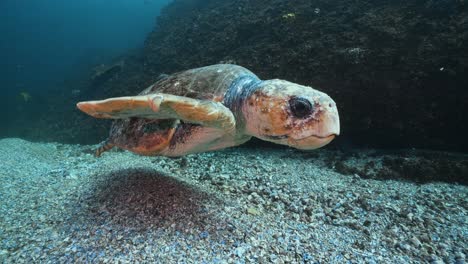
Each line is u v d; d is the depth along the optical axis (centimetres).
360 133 126
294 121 51
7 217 57
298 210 69
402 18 123
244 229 54
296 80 130
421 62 109
